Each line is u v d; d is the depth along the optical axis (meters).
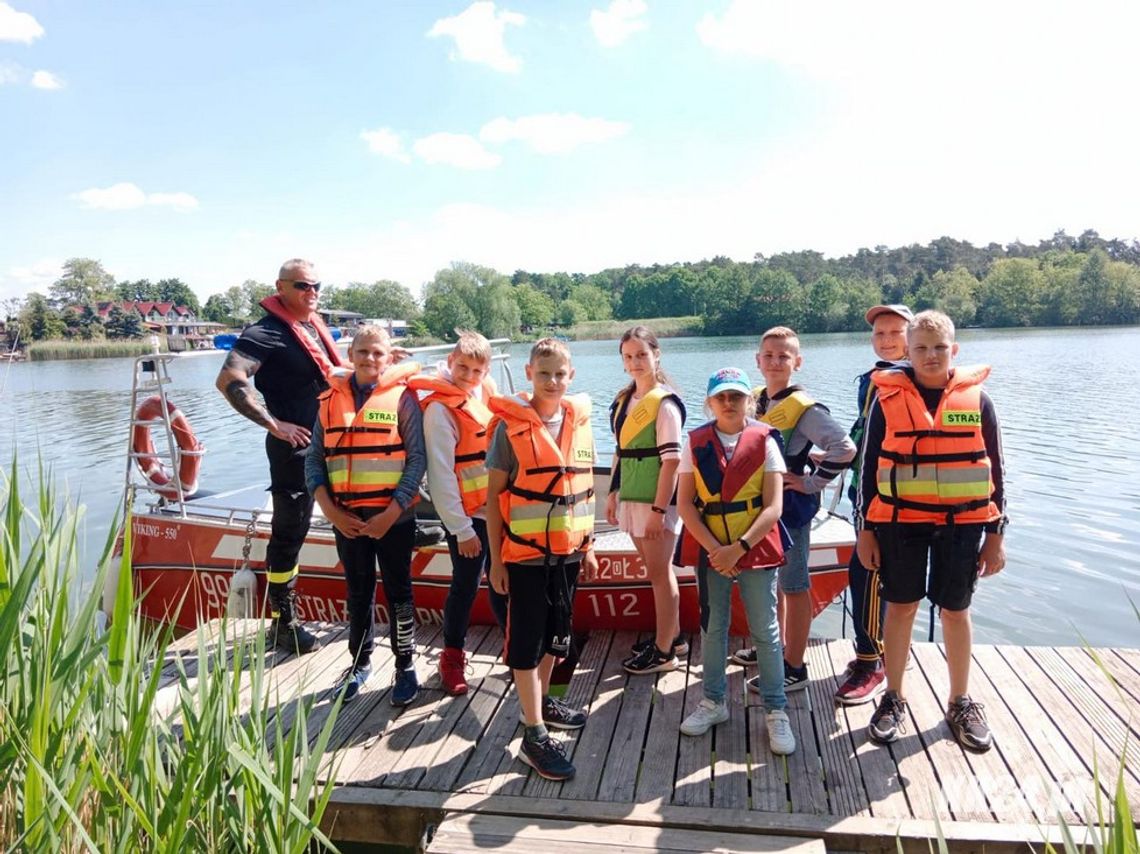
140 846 1.91
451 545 3.55
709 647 3.20
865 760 2.97
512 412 2.89
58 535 2.09
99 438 13.45
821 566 4.24
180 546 5.17
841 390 20.06
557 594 2.91
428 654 4.12
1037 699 3.41
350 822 2.80
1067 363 26.84
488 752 3.10
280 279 3.97
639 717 3.36
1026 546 7.64
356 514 3.36
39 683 1.78
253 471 11.12
